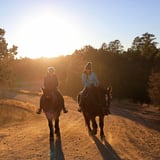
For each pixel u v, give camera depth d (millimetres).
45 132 18422
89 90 15281
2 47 46406
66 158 12047
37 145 14547
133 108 34875
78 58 56625
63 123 22594
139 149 13523
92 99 15109
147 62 58594
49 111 15453
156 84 36125
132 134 17297
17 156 12492
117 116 26516
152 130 18797
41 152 13109
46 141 15438
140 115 27562
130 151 13141
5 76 47500
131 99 46844
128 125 20844
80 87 53844
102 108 15117
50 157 12242
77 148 13734
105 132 17812
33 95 61906
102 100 15125
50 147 14047
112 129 18969
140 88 48594
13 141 15742
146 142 15062
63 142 15094
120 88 48844
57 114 15797
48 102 15391
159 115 27531
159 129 19266
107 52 56406
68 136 16719
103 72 49625
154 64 56312
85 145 14320
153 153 12789
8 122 24531
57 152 13062
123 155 12438
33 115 29031
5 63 47000
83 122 22984
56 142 15141
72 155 12500
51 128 15711
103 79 49312
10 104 39188
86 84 15617
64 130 19000
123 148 13688
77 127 20297
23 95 61469
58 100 15727
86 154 12648
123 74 49969
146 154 12617
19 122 24516
